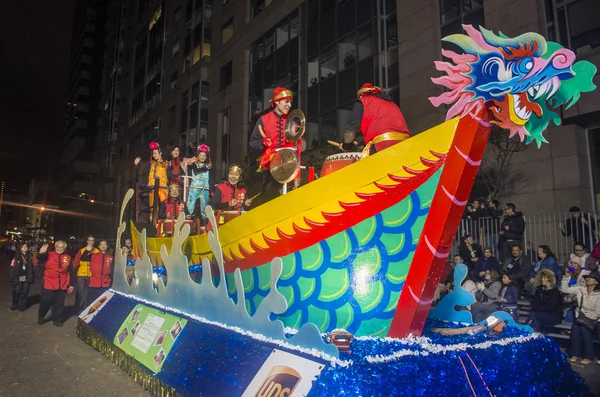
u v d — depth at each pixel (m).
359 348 2.85
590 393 3.61
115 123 51.84
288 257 3.71
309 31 21.03
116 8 55.12
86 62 68.38
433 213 2.94
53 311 9.18
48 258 9.27
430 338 3.29
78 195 59.16
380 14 17.38
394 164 3.06
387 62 17.16
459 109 2.85
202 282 4.45
